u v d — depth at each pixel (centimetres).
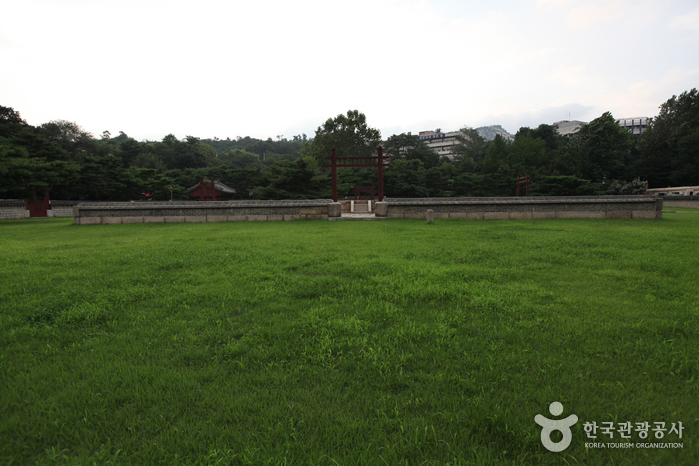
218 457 204
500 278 571
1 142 3516
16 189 2539
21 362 316
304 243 952
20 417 242
